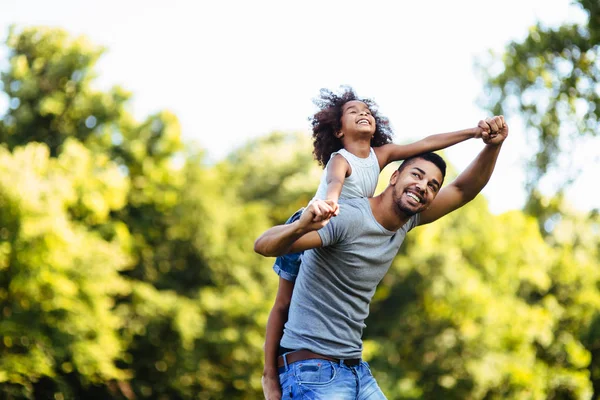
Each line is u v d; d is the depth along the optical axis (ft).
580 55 42.32
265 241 13.80
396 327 94.99
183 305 89.51
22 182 72.33
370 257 14.98
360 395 15.61
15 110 96.94
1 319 73.87
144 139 99.19
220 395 90.53
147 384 90.94
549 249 98.12
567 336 96.07
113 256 80.23
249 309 90.74
